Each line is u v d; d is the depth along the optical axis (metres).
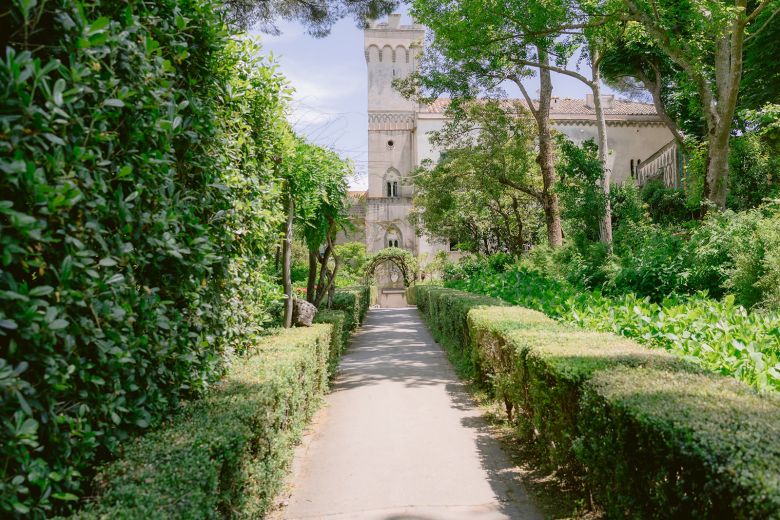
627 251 12.98
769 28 15.81
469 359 8.58
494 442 5.34
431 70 17.53
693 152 17.55
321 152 8.27
